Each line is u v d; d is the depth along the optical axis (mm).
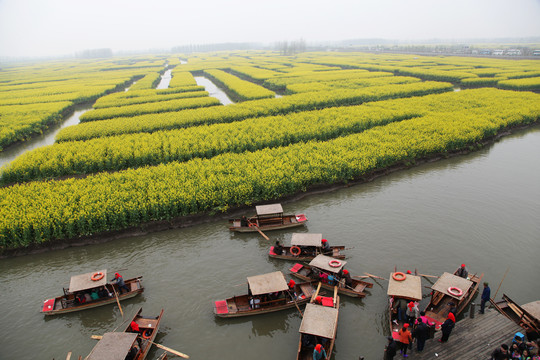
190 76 128625
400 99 73312
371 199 36125
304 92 86625
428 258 26672
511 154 48562
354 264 26359
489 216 32125
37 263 28141
